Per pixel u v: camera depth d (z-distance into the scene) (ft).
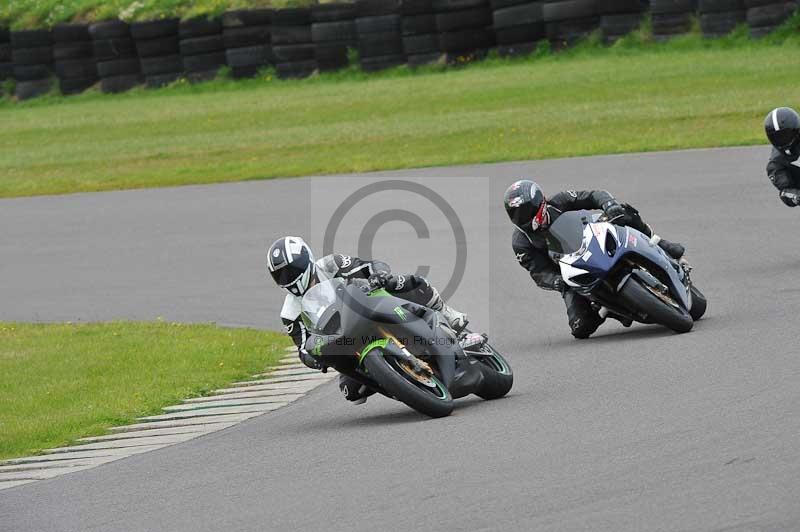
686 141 248.11
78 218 250.16
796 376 88.53
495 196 220.43
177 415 110.11
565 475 70.74
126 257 207.62
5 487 90.48
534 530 62.03
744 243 159.12
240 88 463.01
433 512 67.00
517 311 140.26
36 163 335.26
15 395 125.90
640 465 70.85
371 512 68.64
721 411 81.05
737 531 58.65
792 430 73.92
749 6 374.02
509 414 89.76
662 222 179.42
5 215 262.88
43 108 479.82
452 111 338.13
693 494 64.54
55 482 89.35
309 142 313.53
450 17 430.20
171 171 295.48
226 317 156.97
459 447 81.10
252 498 75.72
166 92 477.36
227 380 123.13
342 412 103.24
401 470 77.05
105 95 492.95
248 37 470.39
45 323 165.99
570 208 116.98
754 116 265.34
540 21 421.18
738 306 122.72
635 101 310.45
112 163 320.09
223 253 200.34
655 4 397.39
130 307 169.78
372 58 442.91
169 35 482.28
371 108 364.79
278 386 118.21
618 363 103.71
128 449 98.73
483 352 98.84
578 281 110.83
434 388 94.02
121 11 513.04
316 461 83.41
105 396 120.67
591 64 388.78
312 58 458.09
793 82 303.48
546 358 112.57
